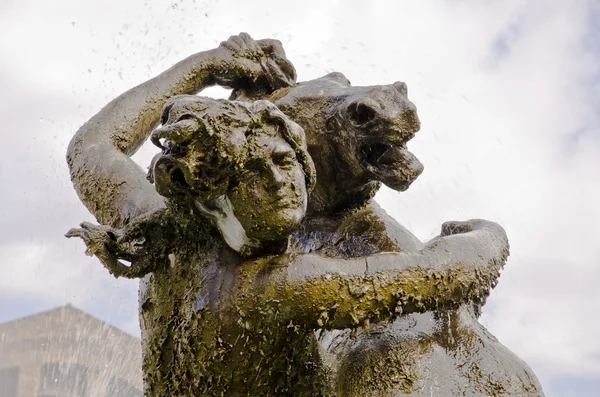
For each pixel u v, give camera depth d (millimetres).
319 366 5871
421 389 5906
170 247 5762
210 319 5445
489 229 6285
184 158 4930
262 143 5125
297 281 5355
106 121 7211
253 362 5469
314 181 5430
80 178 6758
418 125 6238
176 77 7543
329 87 6668
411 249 6613
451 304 5719
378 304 5461
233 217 5309
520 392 6043
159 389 5812
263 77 7660
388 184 6375
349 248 6688
